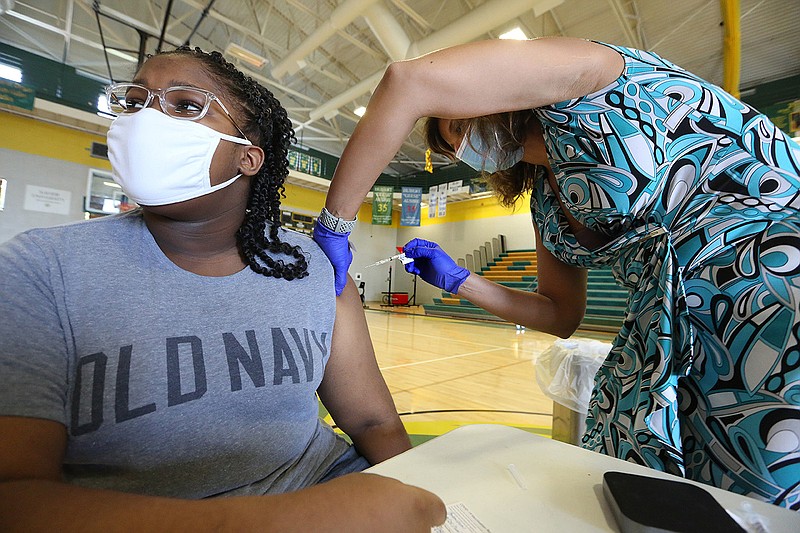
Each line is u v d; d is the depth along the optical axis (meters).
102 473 0.49
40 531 0.27
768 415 0.58
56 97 8.60
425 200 13.77
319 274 0.74
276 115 0.71
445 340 5.66
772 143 0.67
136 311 0.51
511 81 0.61
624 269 0.81
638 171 0.68
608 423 0.78
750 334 0.61
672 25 5.95
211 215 0.60
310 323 0.68
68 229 0.52
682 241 0.69
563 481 0.43
